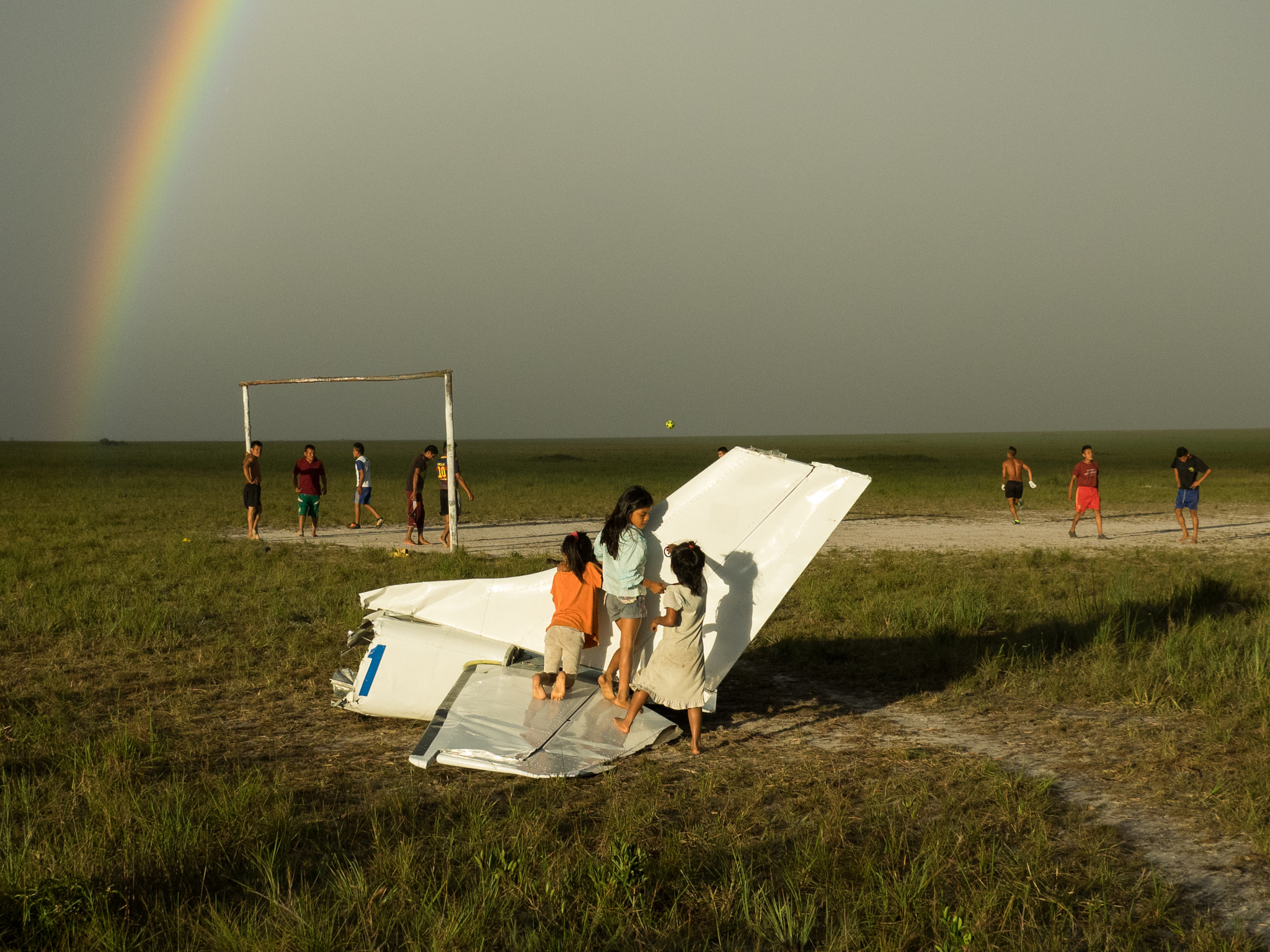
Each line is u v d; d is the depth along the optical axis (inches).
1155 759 206.1
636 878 141.8
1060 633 331.6
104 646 317.1
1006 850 156.4
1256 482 1403.8
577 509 977.5
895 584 458.9
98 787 177.0
